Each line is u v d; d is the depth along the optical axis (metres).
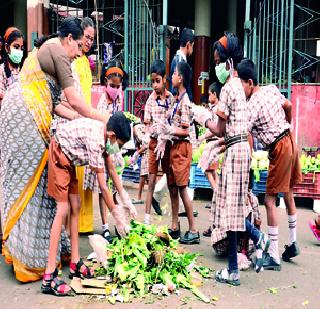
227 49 3.98
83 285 3.58
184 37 5.36
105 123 3.74
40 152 3.73
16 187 3.72
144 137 6.48
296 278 3.96
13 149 3.71
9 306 3.30
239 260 4.17
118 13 10.70
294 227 4.36
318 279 3.95
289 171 4.11
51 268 3.52
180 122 4.73
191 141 4.92
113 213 3.74
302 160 6.74
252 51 8.27
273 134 4.10
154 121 5.59
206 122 3.92
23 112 3.68
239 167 3.71
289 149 4.09
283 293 3.63
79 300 3.40
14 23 11.57
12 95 3.73
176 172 4.75
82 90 4.58
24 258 3.68
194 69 10.55
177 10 12.52
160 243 3.92
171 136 4.72
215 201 3.92
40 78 3.70
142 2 8.78
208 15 10.41
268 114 4.12
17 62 4.74
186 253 4.22
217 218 3.82
